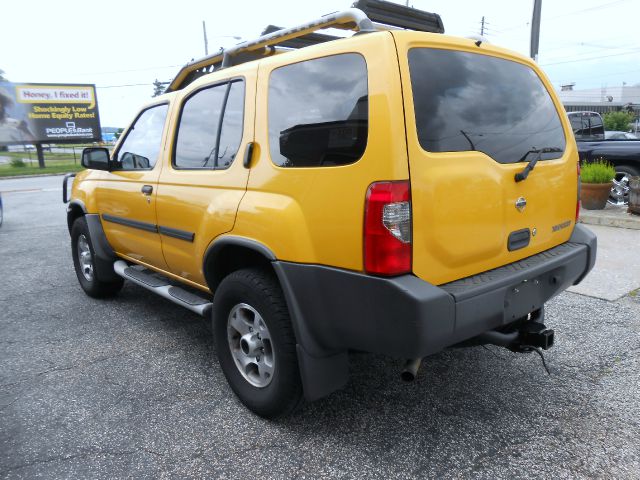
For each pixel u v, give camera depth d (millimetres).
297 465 2568
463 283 2436
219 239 2984
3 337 4297
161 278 4207
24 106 31047
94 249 4766
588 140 9727
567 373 3404
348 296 2354
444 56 2516
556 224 3119
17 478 2514
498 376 3395
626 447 2629
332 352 2660
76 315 4805
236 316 3021
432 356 3701
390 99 2201
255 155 2846
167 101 3863
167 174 3639
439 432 2807
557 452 2605
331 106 2439
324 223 2420
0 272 6445
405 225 2197
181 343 4117
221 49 3758
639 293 4852
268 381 2877
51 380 3520
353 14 2664
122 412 3096
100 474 2533
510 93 2846
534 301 2770
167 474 2527
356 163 2285
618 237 6938
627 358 3584
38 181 22922
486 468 2500
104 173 4637
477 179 2475
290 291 2568
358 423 2910
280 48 3697
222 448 2719
